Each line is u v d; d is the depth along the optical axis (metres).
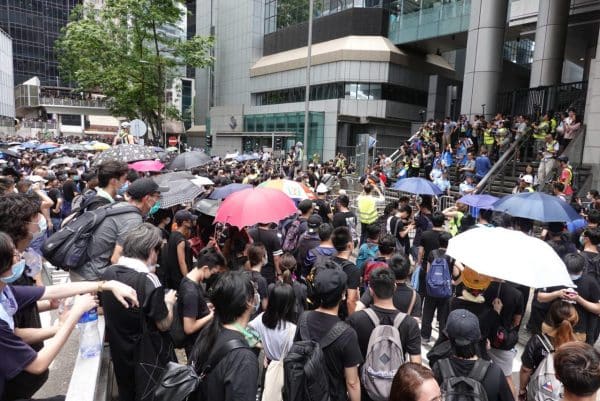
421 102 36.50
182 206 7.24
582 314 4.32
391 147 34.06
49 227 7.57
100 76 28.02
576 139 14.38
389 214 8.20
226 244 5.06
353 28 34.09
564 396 2.21
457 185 16.17
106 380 3.62
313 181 15.68
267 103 42.19
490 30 20.58
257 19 43.22
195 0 51.59
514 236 3.63
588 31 25.59
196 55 29.78
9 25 74.25
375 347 2.95
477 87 21.12
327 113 34.47
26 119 65.31
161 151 13.99
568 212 5.50
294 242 6.72
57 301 2.87
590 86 14.37
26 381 2.15
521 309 3.75
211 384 2.29
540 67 21.89
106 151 8.08
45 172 9.89
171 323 3.17
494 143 16.80
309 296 3.81
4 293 2.31
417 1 31.09
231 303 2.43
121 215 3.62
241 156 24.59
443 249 5.40
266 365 3.59
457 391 2.48
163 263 5.10
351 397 2.85
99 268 3.48
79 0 72.50
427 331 5.73
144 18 27.41
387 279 3.19
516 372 5.01
